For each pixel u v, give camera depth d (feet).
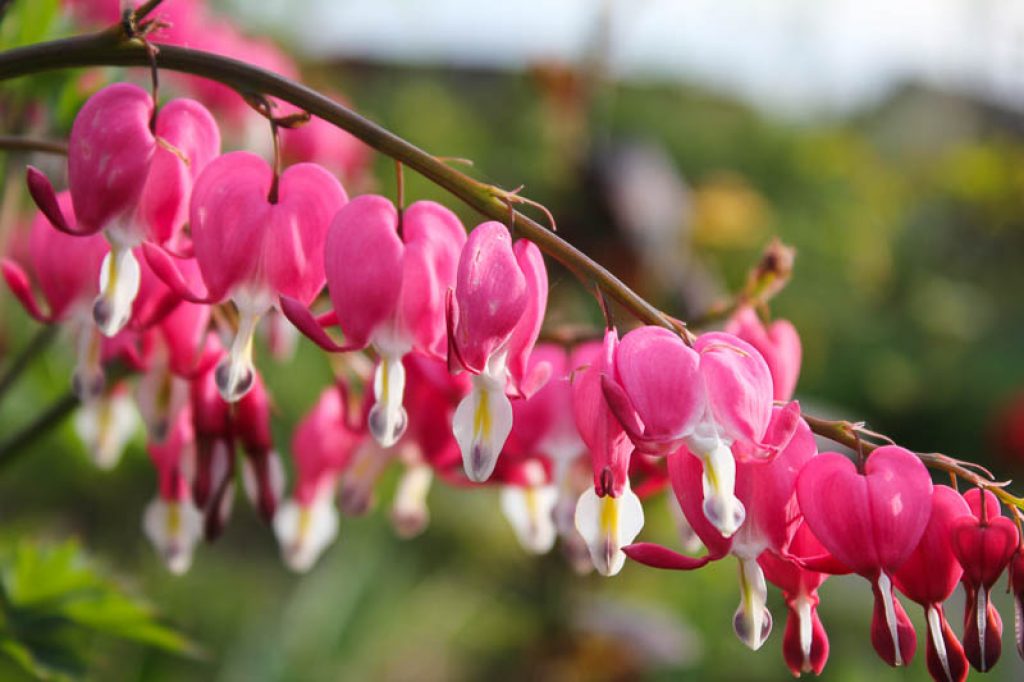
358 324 1.12
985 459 7.55
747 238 5.62
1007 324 8.59
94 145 1.12
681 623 3.64
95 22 1.85
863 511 1.08
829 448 2.21
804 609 1.12
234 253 1.13
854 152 8.71
